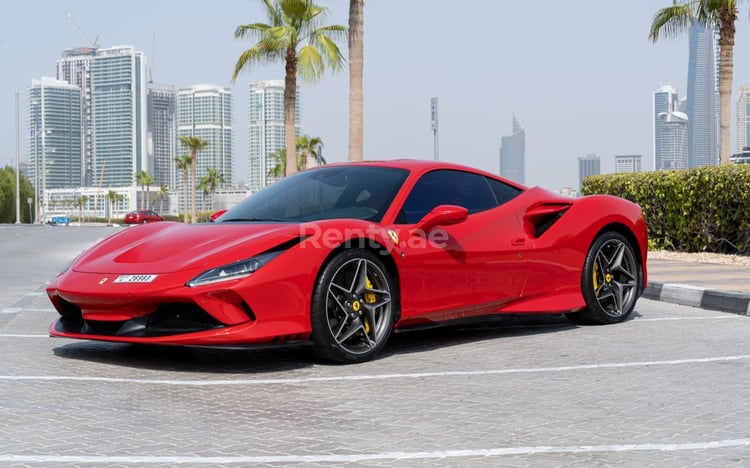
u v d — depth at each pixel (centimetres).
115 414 327
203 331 399
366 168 512
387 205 470
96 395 362
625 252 589
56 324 456
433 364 438
